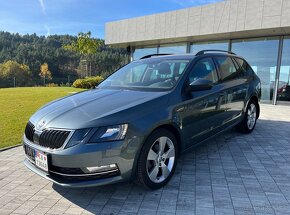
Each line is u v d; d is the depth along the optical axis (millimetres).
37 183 3631
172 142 3545
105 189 3420
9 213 2924
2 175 3893
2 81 66875
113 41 17562
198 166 4125
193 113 3818
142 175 3156
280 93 11859
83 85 22797
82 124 2891
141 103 3236
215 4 12305
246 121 5742
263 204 3033
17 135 5973
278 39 11859
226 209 2936
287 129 6422
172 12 14086
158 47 16953
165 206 3014
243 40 13055
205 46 14609
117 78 4570
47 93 16547
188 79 3914
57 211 2957
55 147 2928
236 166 4125
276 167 4090
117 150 2885
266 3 10703
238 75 5398
